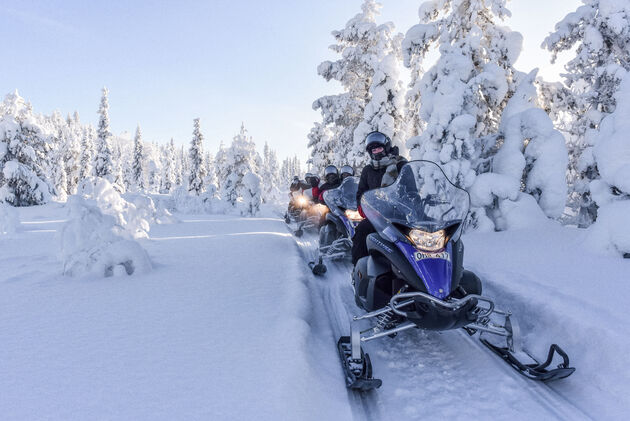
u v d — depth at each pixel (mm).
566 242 7059
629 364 3021
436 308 3223
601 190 6852
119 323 3898
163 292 5105
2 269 6617
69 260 6098
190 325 3846
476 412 2852
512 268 5703
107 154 47125
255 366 2938
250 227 14750
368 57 18984
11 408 2311
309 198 14141
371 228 4930
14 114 29469
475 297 3305
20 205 28672
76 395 2484
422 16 12883
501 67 12117
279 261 7363
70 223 6281
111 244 6332
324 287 6188
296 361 2992
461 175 9531
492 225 9242
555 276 5094
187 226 15305
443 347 3992
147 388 2594
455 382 3305
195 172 50219
